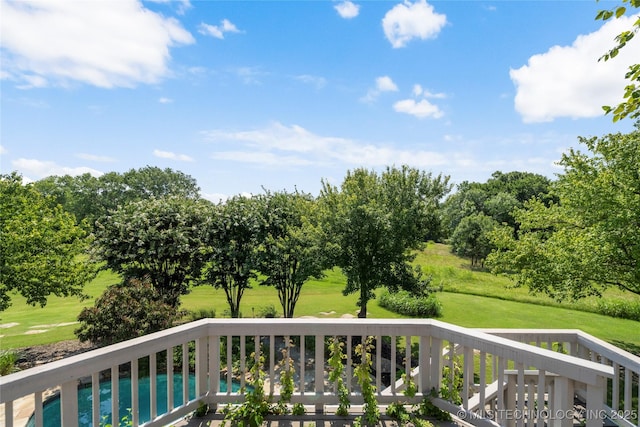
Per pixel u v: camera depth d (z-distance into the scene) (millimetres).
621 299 14984
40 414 2119
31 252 11453
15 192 12797
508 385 3061
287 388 3311
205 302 16109
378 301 16016
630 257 8094
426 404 3297
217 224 12891
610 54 2875
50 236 11977
